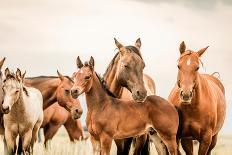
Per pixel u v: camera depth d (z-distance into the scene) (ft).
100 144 37.22
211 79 44.27
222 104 40.45
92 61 37.14
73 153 46.55
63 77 50.75
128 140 39.83
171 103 38.22
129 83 36.68
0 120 42.93
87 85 36.63
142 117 36.99
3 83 39.58
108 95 37.47
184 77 34.96
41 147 48.42
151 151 49.83
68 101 49.98
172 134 37.06
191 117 36.83
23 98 40.96
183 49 37.29
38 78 51.78
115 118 36.52
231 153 54.75
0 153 48.96
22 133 41.93
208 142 36.94
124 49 37.42
